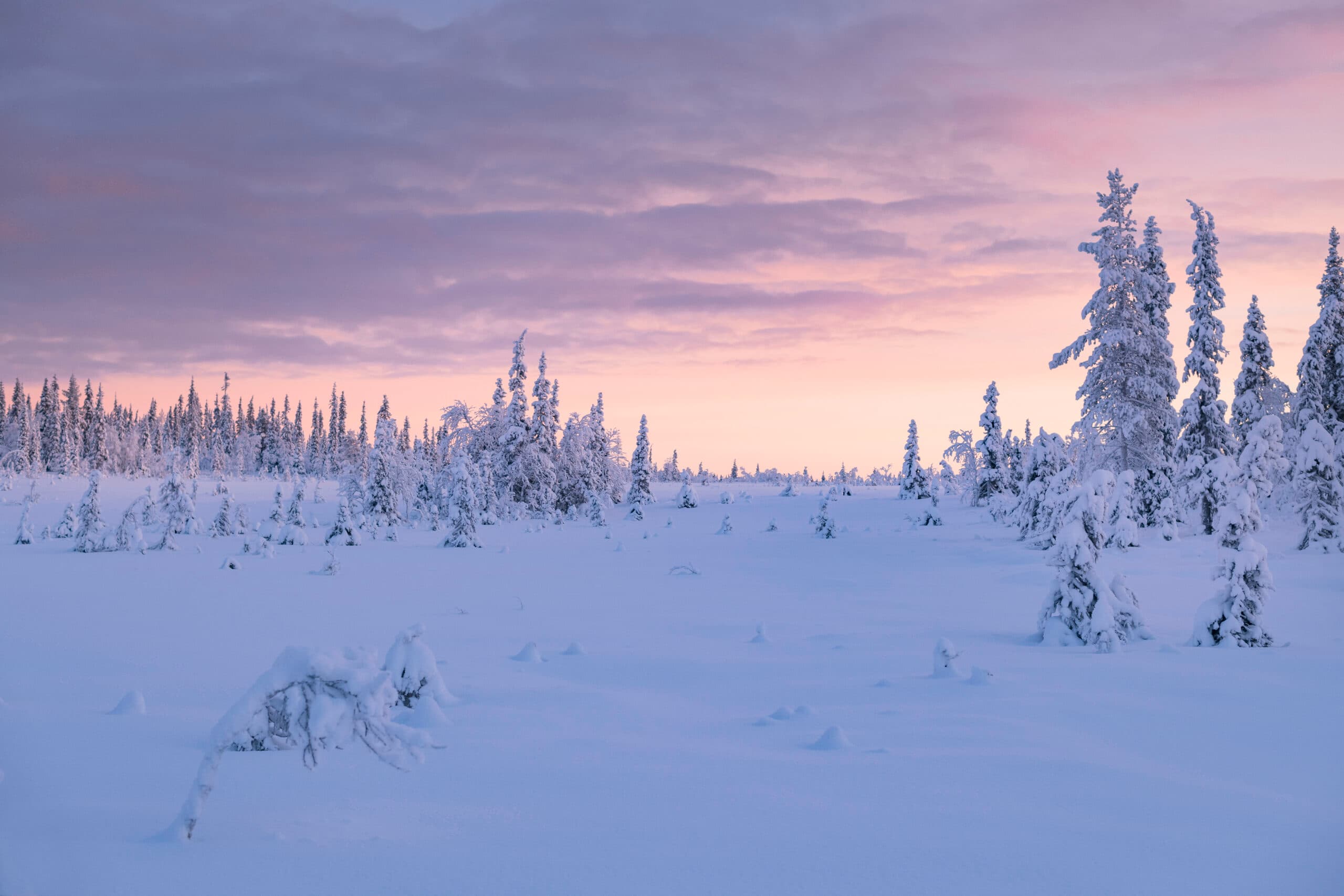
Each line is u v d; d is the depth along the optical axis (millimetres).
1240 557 14914
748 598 22984
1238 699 9844
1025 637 16328
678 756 7035
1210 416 40781
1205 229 41656
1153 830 5066
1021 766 6684
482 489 60750
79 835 4617
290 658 5156
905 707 9484
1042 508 36906
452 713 9008
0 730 7535
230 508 49375
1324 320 39531
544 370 71125
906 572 30938
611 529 60344
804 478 147250
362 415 153500
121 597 21156
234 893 3836
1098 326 41969
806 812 5387
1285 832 5051
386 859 4383
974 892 4031
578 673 12102
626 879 4141
